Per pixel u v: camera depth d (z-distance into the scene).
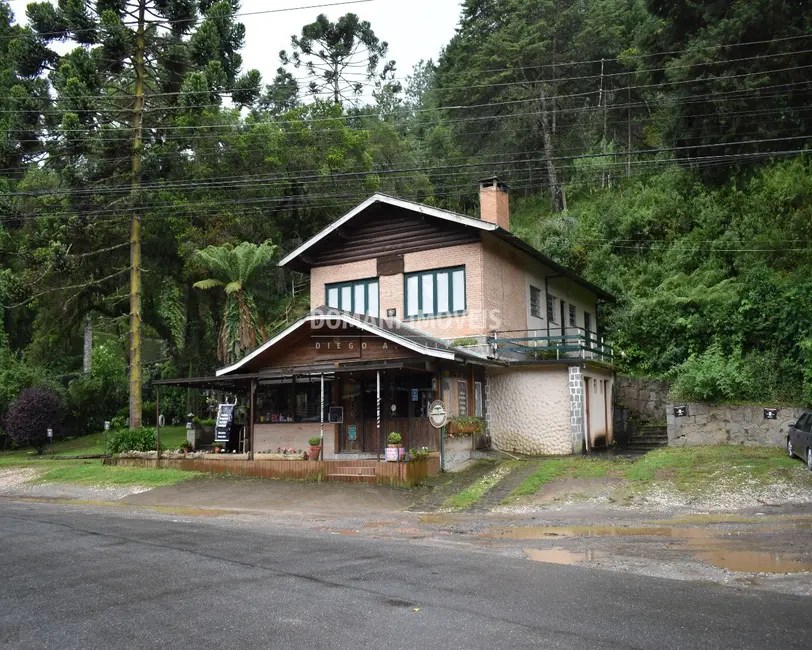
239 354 30.12
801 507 14.36
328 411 22.34
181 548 11.20
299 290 40.19
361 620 7.12
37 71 33.56
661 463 18.89
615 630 6.72
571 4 53.50
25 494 20.84
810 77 21.36
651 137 46.56
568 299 30.59
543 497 16.84
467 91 53.16
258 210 37.75
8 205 33.72
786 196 31.75
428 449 20.23
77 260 32.41
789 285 26.00
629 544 11.42
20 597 8.28
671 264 32.34
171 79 35.41
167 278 39.91
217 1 34.06
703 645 6.27
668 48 25.03
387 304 24.31
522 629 6.78
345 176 40.12
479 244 22.98
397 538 12.43
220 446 23.55
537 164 51.34
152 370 46.44
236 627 6.95
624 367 29.05
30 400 32.50
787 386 23.12
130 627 7.02
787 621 6.99
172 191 35.72
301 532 13.13
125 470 22.83
